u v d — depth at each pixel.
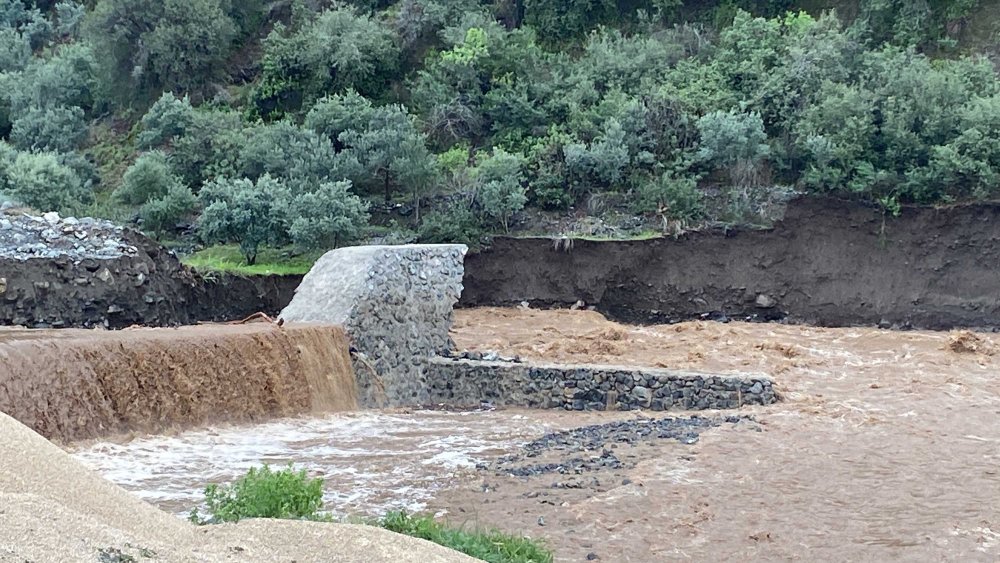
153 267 26.22
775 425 17.78
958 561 10.70
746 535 11.41
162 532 5.93
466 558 6.57
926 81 35.25
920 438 16.88
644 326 33.47
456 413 19.88
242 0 49.19
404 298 21.09
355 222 34.16
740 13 43.59
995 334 31.66
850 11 44.75
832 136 35.16
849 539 11.37
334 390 19.09
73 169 39.12
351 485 13.17
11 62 50.19
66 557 4.79
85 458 13.44
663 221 35.69
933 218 33.50
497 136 40.62
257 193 33.84
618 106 39.44
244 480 9.52
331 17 44.69
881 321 33.25
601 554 10.55
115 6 45.06
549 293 35.38
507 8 49.06
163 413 15.60
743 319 34.28
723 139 36.09
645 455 15.23
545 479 13.67
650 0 47.75
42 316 22.95
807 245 34.38
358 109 39.44
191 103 45.09
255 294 30.31
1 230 23.77
